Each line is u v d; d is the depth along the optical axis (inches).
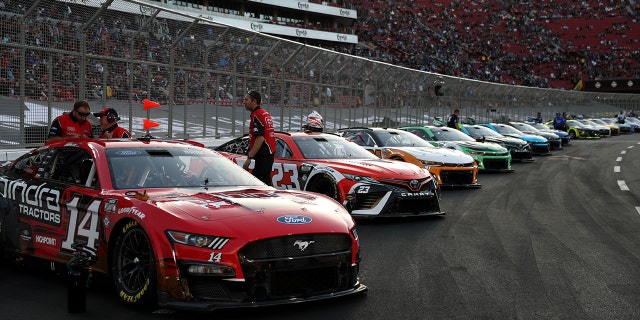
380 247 264.1
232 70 581.6
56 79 410.6
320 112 733.3
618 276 213.9
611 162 781.3
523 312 171.2
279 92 654.5
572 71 2709.2
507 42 2839.6
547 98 1791.3
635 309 174.6
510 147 766.5
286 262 162.9
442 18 2898.6
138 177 193.6
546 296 187.9
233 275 157.2
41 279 205.5
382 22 2655.0
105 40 444.1
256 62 615.8
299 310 170.6
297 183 351.6
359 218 343.3
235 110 586.9
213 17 1802.4
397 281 205.3
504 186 515.2
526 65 2699.3
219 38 559.2
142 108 479.2
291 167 355.3
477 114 1318.9
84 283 167.0
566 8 3073.3
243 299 158.7
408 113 996.6
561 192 474.3
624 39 2878.9
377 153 510.0
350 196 325.7
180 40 514.6
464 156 501.4
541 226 320.2
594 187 510.6
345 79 800.9
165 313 163.9
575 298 185.8
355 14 2285.9
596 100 2191.2
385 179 329.1
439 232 301.4
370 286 198.4
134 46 469.4
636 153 951.6
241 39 585.9
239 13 1963.6
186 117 526.0
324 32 2126.0
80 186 194.9
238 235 159.0
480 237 288.4
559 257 244.8
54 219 199.0
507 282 204.8
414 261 236.8
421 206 339.0
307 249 167.0
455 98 1202.6
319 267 168.4
